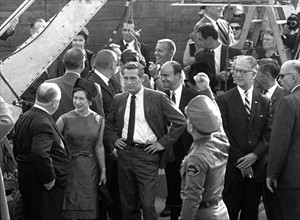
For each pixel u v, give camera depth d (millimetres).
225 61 11453
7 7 14289
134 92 10023
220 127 7996
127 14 13898
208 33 11398
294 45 12250
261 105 10102
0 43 14250
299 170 9461
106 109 10586
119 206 10531
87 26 14531
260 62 10844
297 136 9453
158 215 11266
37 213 9531
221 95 10172
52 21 10430
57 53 10422
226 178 10117
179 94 10516
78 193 9945
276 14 12891
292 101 9414
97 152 10094
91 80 10391
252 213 10273
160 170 11859
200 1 11945
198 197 7750
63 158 9594
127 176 10031
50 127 9391
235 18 13047
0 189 8203
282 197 9555
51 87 9438
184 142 10367
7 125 8656
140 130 9992
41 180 9367
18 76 10359
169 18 14766
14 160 10375
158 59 11500
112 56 10672
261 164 10094
